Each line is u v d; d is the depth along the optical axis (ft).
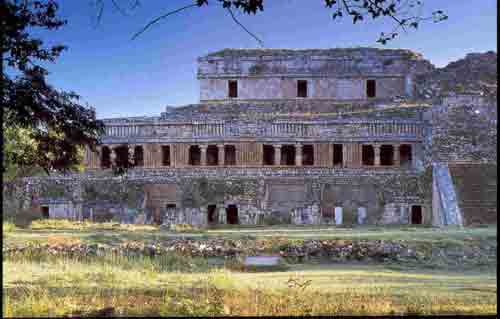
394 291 50.42
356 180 153.99
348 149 161.27
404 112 169.99
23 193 152.46
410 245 83.35
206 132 164.66
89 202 152.66
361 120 161.48
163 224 134.51
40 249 84.23
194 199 150.71
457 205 122.62
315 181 154.92
